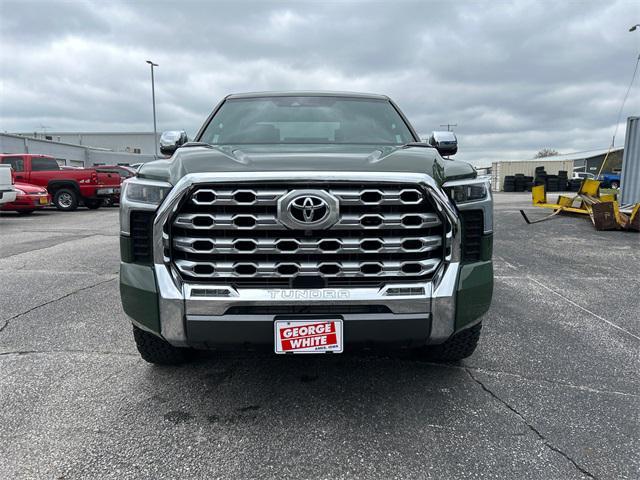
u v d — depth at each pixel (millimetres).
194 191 2250
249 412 2518
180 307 2285
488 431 2336
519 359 3223
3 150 28766
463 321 2379
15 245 8086
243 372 3010
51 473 2010
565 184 37562
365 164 2334
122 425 2385
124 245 2453
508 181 37688
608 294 4902
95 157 40906
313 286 2271
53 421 2418
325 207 2215
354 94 4109
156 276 2334
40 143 33188
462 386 2824
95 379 2898
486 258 2484
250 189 2227
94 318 4055
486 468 2051
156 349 2914
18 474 2002
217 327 2271
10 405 2576
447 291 2311
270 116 3721
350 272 2270
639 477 1993
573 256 7027
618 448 2199
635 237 8805
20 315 4137
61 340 3543
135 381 2875
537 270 6062
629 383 2871
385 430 2346
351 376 2953
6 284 5246
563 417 2473
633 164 12664
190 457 2123
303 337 2264
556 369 3066
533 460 2107
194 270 2291
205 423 2408
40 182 16281
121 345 3449
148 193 2357
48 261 6621
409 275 2293
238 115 3768
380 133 3545
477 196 2459
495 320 4051
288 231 2252
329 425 2389
